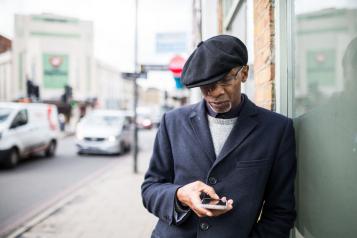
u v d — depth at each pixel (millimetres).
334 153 1479
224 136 1552
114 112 16281
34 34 50094
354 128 1328
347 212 1394
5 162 10789
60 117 27125
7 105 11969
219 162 1472
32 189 8102
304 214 1783
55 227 5102
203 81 1342
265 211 1565
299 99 1838
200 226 1483
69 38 51375
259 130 1517
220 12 5051
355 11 1306
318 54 1608
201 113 1582
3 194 7594
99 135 14406
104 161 12906
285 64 2029
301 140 1809
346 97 1384
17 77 49094
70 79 51250
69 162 12594
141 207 6156
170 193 1500
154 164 1687
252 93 2809
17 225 5457
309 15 1695
